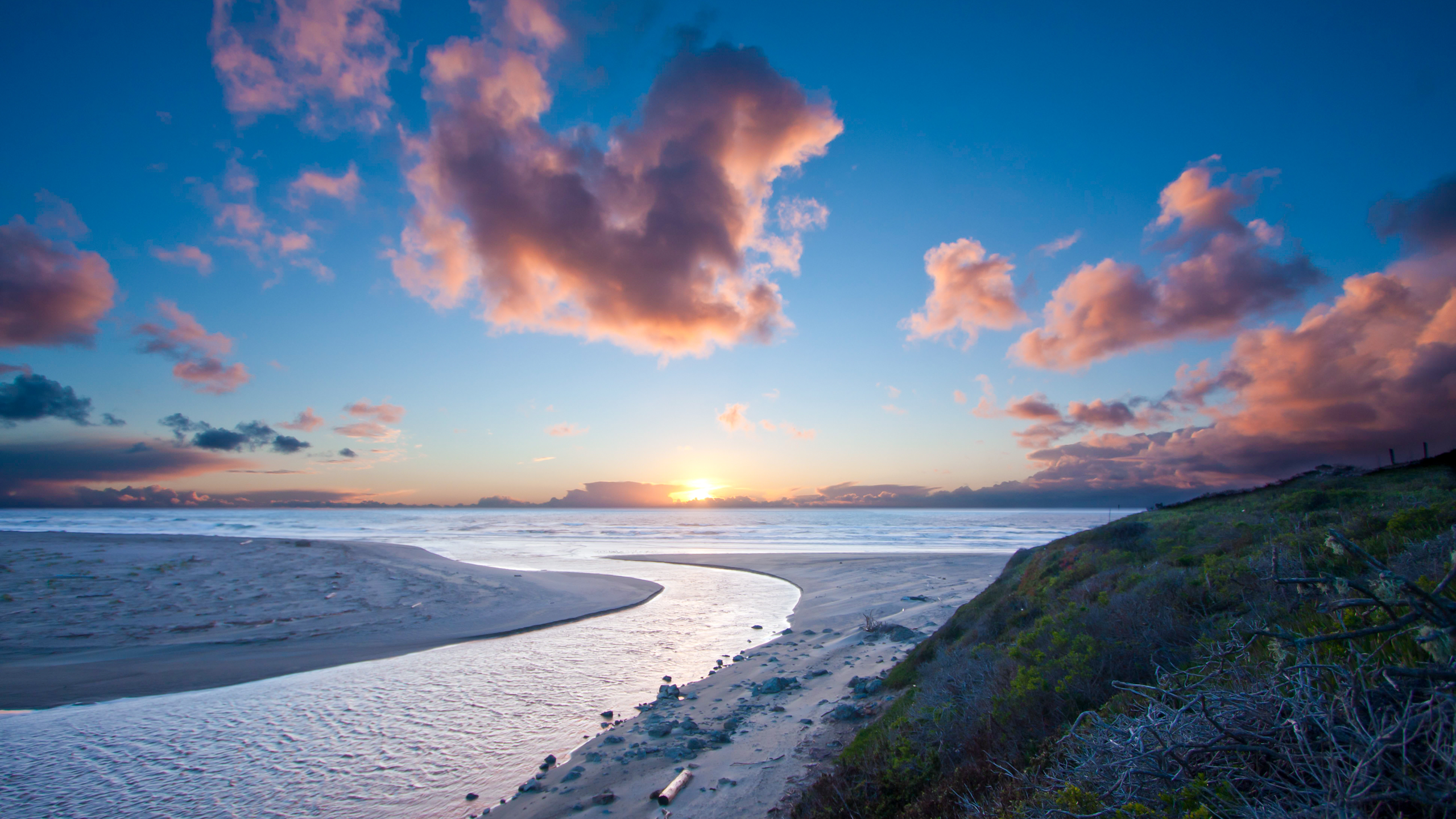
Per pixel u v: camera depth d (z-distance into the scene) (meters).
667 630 23.83
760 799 7.88
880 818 5.89
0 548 43.69
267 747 12.01
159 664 18.64
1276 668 3.01
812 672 15.51
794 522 176.62
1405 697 2.35
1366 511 8.91
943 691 8.02
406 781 10.31
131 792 10.15
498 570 41.28
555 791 9.44
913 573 40.84
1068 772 3.82
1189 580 7.41
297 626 23.88
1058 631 7.17
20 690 16.11
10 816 9.41
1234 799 2.64
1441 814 2.07
